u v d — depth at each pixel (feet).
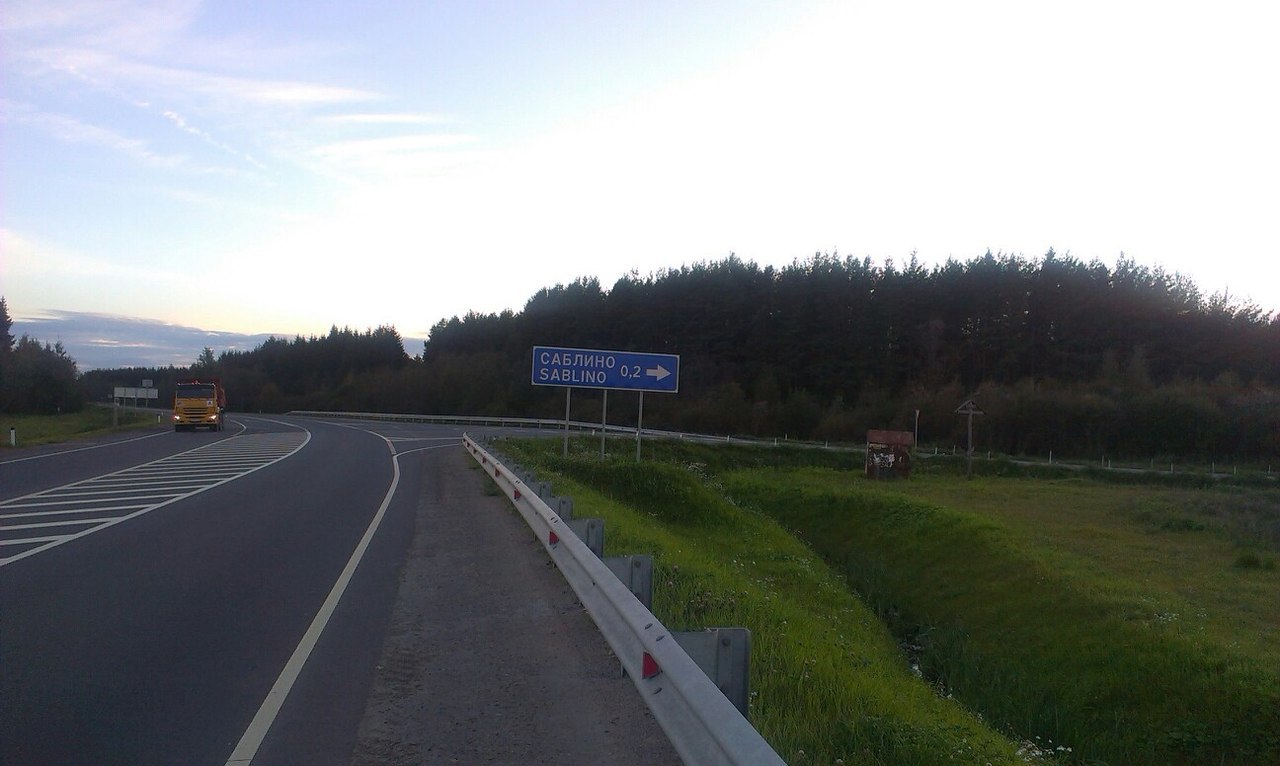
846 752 16.92
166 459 92.58
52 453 101.19
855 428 200.54
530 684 19.67
